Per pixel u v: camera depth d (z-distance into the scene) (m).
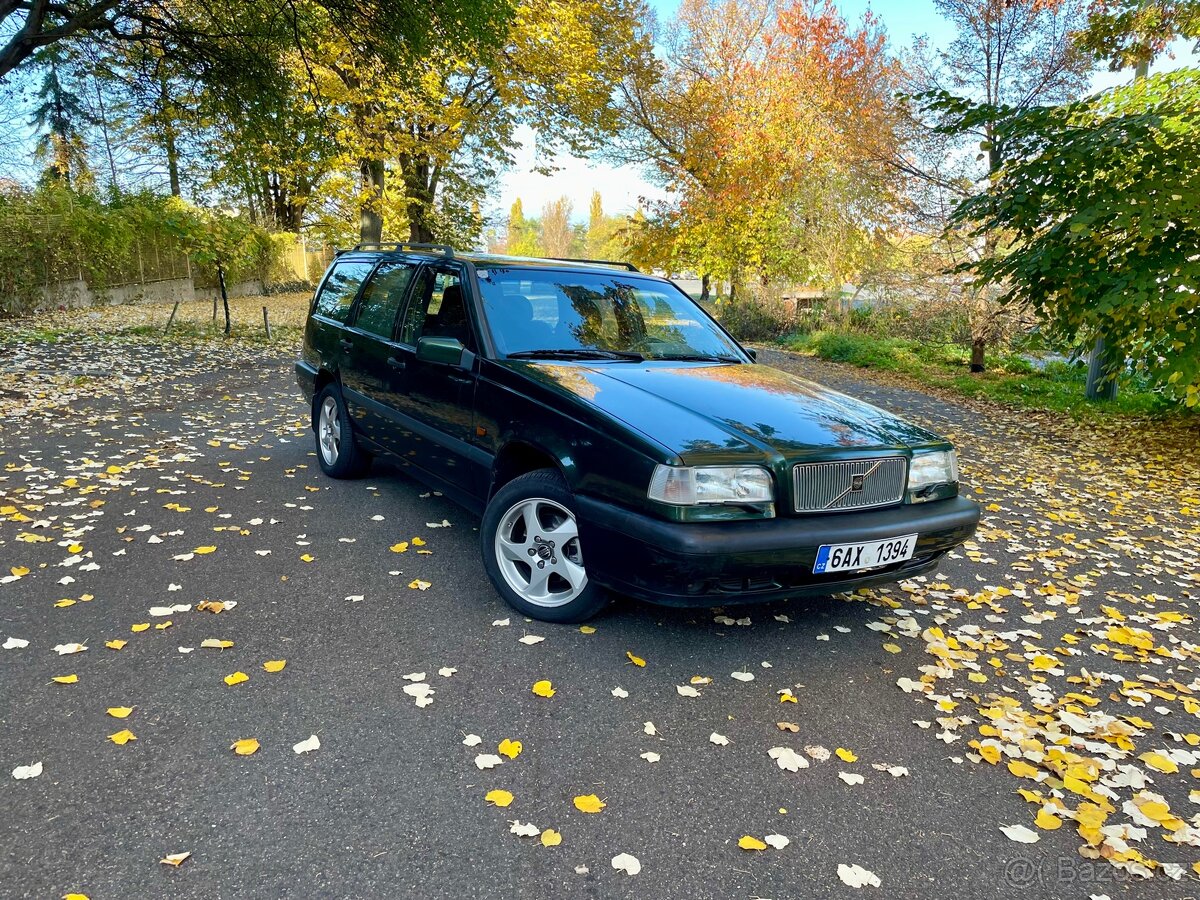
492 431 3.64
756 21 24.20
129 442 6.46
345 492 5.25
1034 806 2.39
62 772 2.26
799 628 3.55
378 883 1.91
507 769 2.40
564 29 17.75
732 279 23.39
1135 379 12.05
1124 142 6.96
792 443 3.02
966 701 3.01
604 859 2.05
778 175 21.72
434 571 3.95
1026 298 9.36
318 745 2.45
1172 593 4.38
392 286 4.86
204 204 20.84
